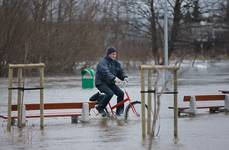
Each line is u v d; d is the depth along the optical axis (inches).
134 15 6707.7
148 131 1390.3
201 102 2284.7
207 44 6939.0
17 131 1565.0
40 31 5541.3
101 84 1846.7
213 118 1841.8
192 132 1502.2
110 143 1332.4
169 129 1569.9
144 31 6707.7
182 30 6786.4
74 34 5846.5
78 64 5925.2
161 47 6496.1
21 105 1616.6
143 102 1363.2
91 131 1558.8
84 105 1782.7
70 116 1828.2
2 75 5265.8
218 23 6875.0
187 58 7263.8
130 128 1604.3
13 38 5290.4
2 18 5260.8
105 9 6594.5
